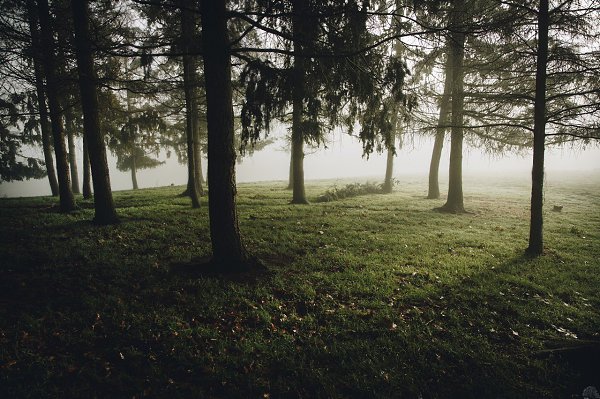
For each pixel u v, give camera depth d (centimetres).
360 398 374
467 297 620
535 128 895
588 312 575
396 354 446
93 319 508
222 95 646
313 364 429
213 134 657
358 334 497
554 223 1344
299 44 632
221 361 427
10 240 845
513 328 523
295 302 594
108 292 597
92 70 974
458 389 388
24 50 934
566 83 912
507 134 1486
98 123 1012
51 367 402
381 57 644
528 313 566
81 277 650
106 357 427
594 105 823
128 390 374
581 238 1101
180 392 373
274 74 595
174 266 723
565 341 472
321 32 630
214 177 673
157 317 515
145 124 1464
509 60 962
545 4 827
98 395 365
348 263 787
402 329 507
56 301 555
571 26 834
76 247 806
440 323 530
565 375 406
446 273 738
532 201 914
